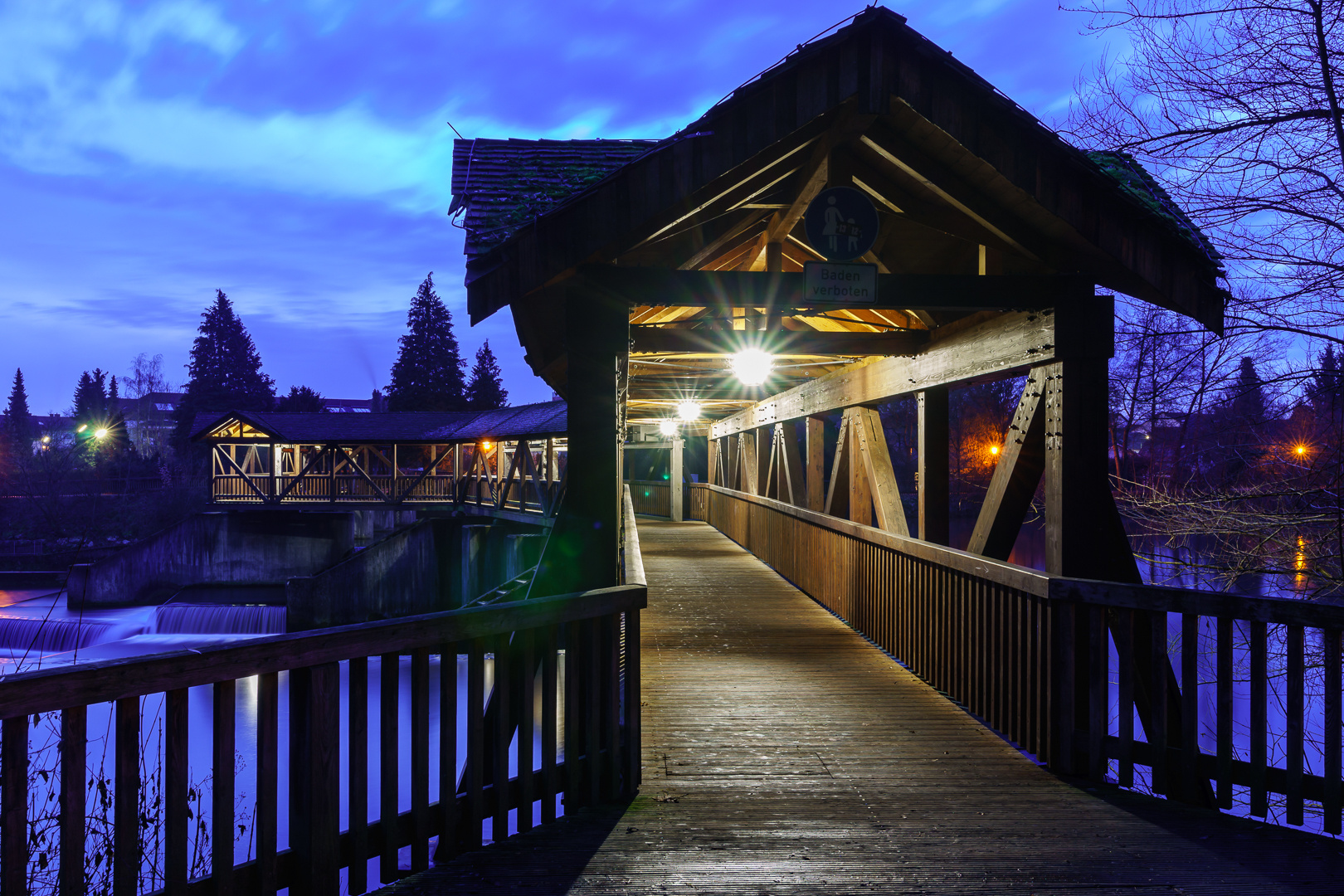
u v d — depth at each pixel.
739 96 4.05
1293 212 6.32
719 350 6.45
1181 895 2.75
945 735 4.55
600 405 4.52
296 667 2.43
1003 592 4.57
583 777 3.52
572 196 4.07
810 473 10.77
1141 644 4.79
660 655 6.52
